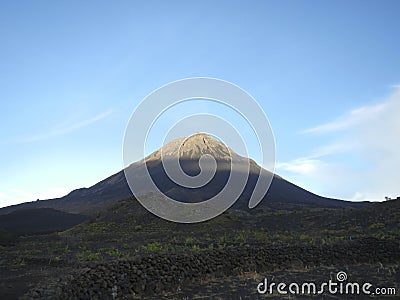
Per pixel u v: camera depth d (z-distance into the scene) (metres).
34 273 13.77
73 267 14.59
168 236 28.66
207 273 17.48
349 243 22.61
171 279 15.76
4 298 10.30
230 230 33.44
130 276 14.49
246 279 17.23
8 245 23.94
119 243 24.06
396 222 30.30
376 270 19.30
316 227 34.06
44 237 29.80
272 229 34.88
